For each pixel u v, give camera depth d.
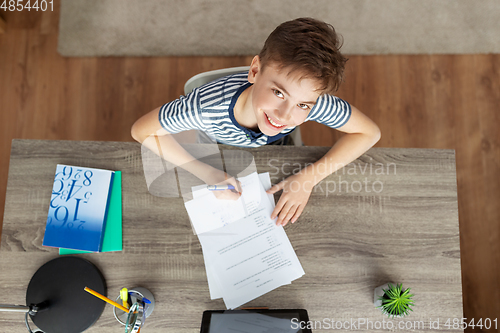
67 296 0.81
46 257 0.85
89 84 1.79
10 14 1.85
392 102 1.77
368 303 0.82
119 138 1.75
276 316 0.79
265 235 0.86
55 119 1.76
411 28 1.82
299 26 0.69
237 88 0.86
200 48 1.81
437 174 0.90
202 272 0.84
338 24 1.83
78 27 1.83
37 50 1.82
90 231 0.85
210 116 0.89
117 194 0.88
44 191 0.88
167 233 0.86
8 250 0.85
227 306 0.82
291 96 0.71
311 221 0.87
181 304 0.82
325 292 0.83
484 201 1.67
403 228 0.87
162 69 1.80
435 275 0.84
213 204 0.88
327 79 0.70
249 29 1.82
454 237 0.86
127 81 1.79
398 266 0.85
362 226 0.87
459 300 0.82
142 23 1.83
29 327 0.77
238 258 0.85
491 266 1.61
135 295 0.80
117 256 0.85
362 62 1.80
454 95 1.77
